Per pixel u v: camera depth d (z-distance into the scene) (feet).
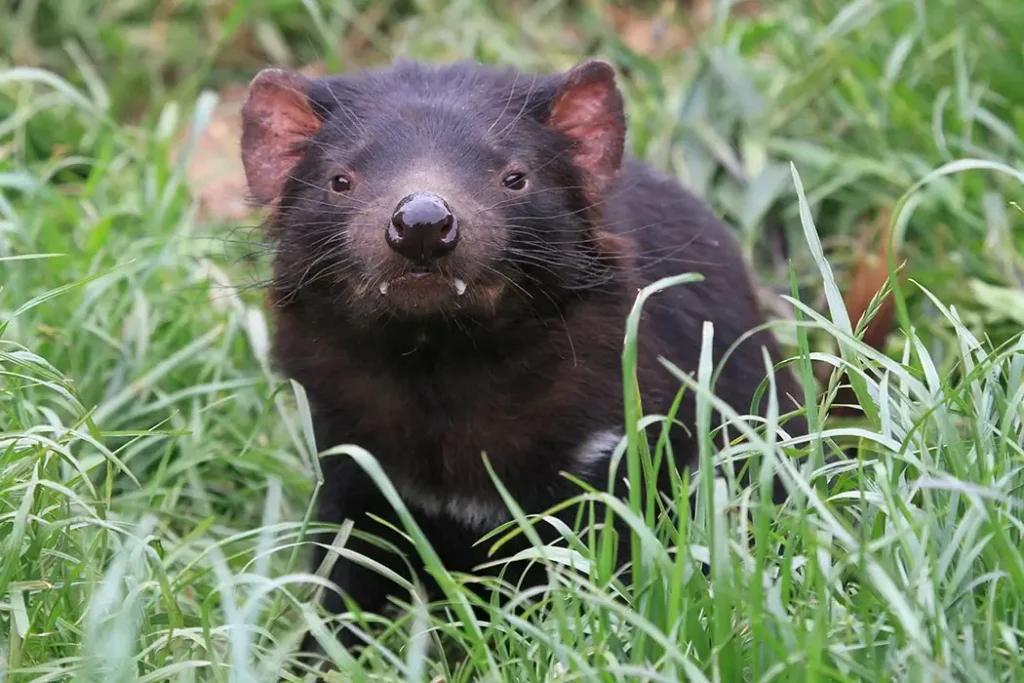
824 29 42.11
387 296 24.45
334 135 26.68
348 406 27.12
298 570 29.55
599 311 26.58
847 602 20.94
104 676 21.93
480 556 27.99
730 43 43.27
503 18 50.01
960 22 41.37
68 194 41.45
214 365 33.06
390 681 22.09
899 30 41.91
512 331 25.94
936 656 19.71
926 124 39.63
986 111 39.58
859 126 40.16
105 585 21.89
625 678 20.36
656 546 20.54
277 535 29.89
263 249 28.25
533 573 27.25
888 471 22.74
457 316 25.22
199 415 31.27
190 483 32.01
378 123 26.27
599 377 26.66
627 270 26.99
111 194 40.19
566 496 26.94
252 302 35.27
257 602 21.95
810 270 38.93
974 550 20.62
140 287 33.58
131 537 24.32
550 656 22.00
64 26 49.85
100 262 34.71
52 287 33.65
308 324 26.89
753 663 20.11
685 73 43.57
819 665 18.93
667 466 27.17
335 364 26.89
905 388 25.08
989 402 24.07
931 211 38.11
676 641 20.75
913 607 20.04
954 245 37.70
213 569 23.90
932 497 22.99
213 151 45.29
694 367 28.78
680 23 48.37
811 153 39.60
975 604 21.50
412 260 23.63
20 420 27.02
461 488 27.17
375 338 26.09
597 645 20.44
